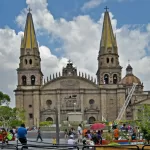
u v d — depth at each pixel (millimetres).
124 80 154625
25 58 126000
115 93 123438
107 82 125625
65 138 59969
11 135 46375
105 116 121938
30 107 122250
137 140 40906
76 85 124000
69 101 122688
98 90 123688
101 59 127688
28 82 123812
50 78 124500
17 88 123062
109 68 125188
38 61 128250
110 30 129750
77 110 122250
